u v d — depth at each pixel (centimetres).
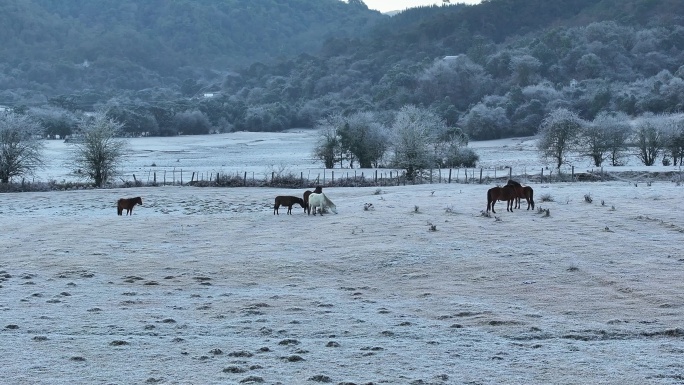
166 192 5916
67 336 1634
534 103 17512
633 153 9519
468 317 1881
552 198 4281
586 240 2980
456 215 3744
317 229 3459
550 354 1494
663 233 3117
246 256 2853
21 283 2362
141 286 2348
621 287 2189
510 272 2453
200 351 1509
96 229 3594
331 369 1379
